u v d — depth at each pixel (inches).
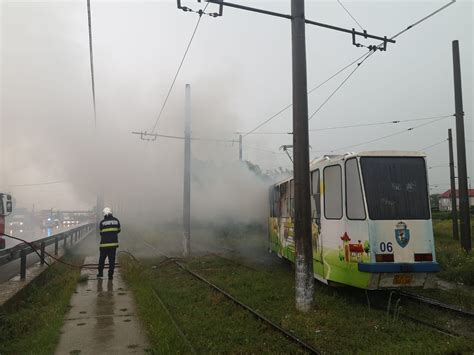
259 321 269.3
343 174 330.0
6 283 335.3
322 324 265.9
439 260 510.3
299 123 304.2
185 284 406.3
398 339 239.8
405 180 321.4
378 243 304.3
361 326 260.5
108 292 372.5
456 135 586.2
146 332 250.1
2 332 232.5
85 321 274.7
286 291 357.1
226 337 242.8
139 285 391.2
